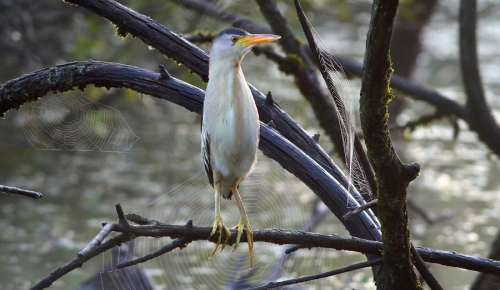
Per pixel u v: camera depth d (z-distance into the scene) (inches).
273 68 799.1
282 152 207.0
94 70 215.9
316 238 172.2
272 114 227.1
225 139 201.5
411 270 173.8
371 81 146.6
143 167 579.5
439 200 531.5
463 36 375.9
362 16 841.5
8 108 222.8
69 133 526.9
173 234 161.5
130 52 589.6
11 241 435.8
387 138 152.5
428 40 925.2
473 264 184.9
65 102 522.3
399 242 167.6
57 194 521.3
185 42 223.1
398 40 518.6
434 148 645.3
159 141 637.3
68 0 220.5
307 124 642.8
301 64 313.9
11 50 615.2
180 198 500.4
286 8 509.7
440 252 186.1
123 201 508.1
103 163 589.0
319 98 313.7
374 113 149.7
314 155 223.0
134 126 665.6
